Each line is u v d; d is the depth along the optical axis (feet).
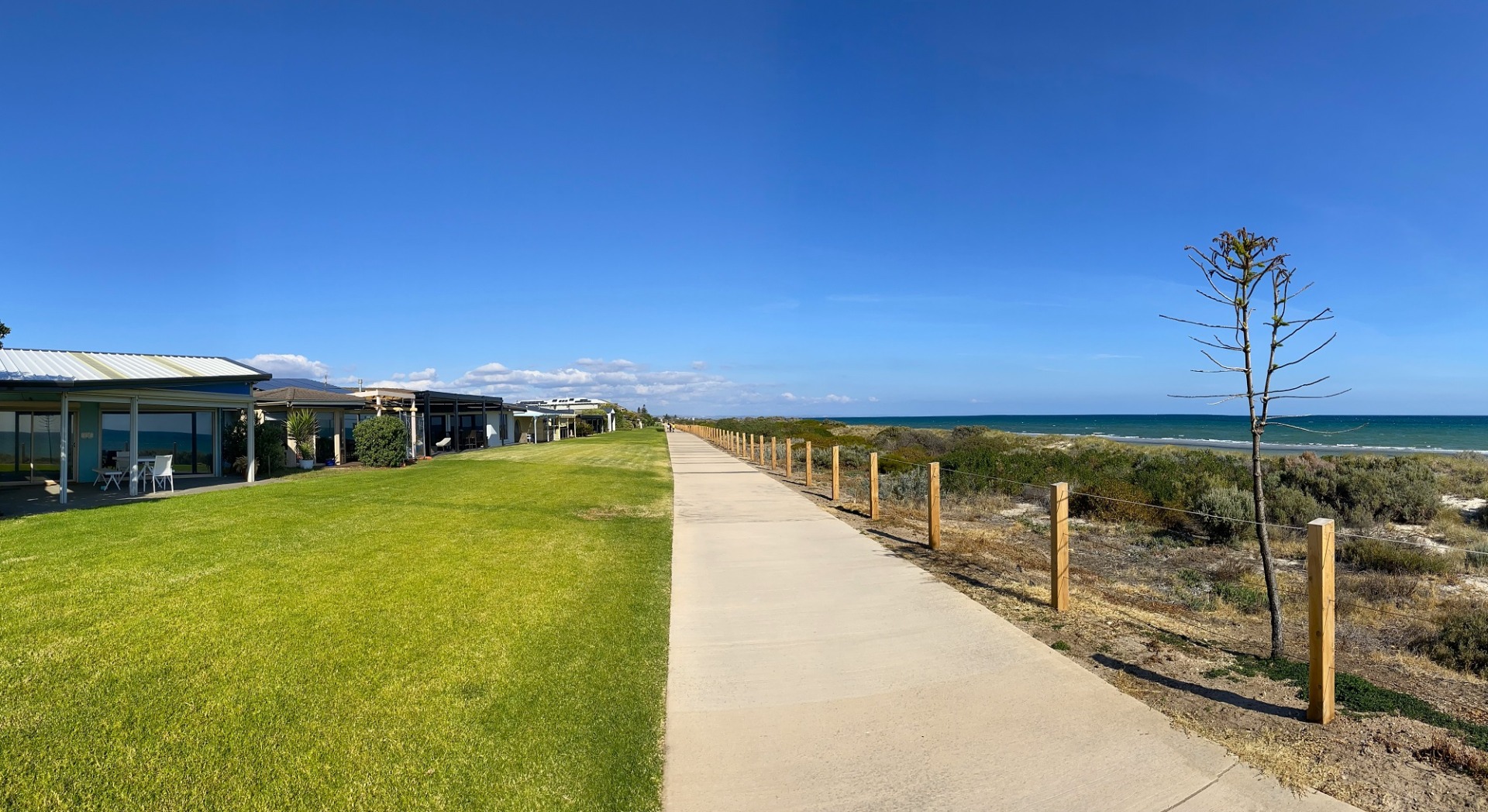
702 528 33.78
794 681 14.79
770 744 12.09
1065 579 19.56
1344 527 35.06
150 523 31.83
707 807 10.21
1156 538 32.99
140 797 10.16
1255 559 28.86
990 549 28.81
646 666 15.65
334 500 41.29
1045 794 10.37
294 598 19.67
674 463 81.76
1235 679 14.62
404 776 10.87
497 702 13.48
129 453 46.68
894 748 11.84
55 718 12.21
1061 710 13.12
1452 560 27.12
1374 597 22.79
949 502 44.11
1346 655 16.61
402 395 86.94
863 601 20.68
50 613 17.84
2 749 11.18
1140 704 13.38
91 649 15.42
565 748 11.89
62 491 40.16
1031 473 49.57
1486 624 17.25
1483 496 46.16
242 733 11.97
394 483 51.83
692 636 17.72
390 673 14.69
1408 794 10.16
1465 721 12.67
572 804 10.30
